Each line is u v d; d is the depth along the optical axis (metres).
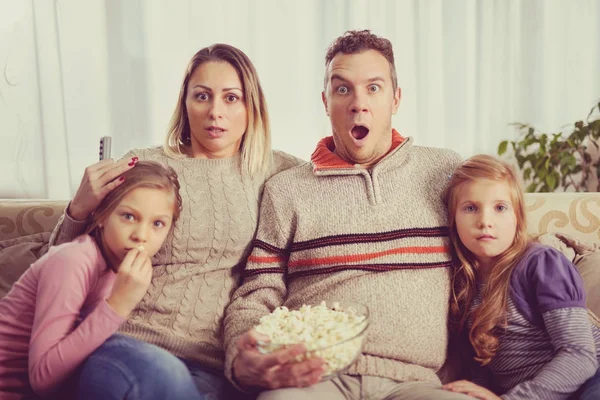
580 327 1.06
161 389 0.91
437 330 1.16
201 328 1.20
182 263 1.23
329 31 2.47
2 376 1.01
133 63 2.34
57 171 2.26
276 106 2.47
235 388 1.16
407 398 1.03
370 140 1.27
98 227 1.10
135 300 0.98
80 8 2.27
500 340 1.15
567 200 1.50
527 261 1.16
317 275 1.22
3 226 1.56
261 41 2.44
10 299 1.04
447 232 1.23
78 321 1.04
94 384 0.90
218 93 1.27
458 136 2.61
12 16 2.20
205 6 2.38
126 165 1.13
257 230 1.29
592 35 2.61
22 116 2.23
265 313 1.17
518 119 2.63
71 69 2.27
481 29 2.59
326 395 1.03
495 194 1.16
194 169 1.29
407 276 1.18
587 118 2.52
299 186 1.28
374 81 1.25
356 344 0.91
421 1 2.54
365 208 1.23
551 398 1.01
